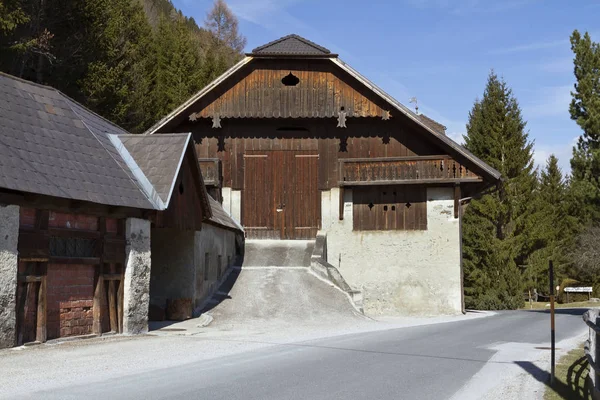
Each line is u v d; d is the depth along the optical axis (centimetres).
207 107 3131
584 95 5009
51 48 3181
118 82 3691
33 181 1503
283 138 3184
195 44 5856
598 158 4894
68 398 907
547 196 5681
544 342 1800
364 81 3062
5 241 1430
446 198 3064
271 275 2831
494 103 5050
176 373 1145
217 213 2792
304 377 1123
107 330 1759
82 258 1673
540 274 4903
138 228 1847
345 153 3153
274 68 3134
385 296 3062
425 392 1029
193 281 2323
